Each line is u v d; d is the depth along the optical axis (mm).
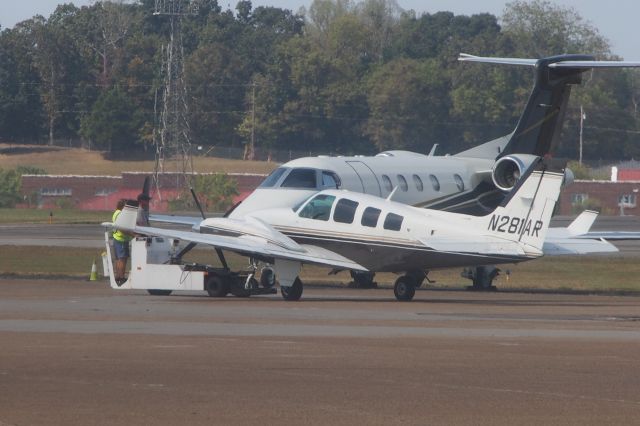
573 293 103062
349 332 61094
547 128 120312
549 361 50219
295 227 92625
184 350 52562
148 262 91688
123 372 46031
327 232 91125
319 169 110125
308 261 87562
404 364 48938
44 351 51719
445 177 122812
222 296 89312
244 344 55062
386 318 70375
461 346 55062
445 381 44781
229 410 38750
